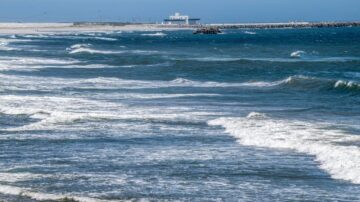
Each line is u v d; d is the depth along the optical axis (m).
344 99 59.22
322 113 49.34
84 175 30.48
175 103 57.50
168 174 30.56
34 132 42.03
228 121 44.00
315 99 59.88
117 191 27.73
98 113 49.44
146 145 37.53
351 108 52.41
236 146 36.66
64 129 43.03
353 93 63.06
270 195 26.92
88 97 62.38
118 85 75.50
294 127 40.81
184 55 140.88
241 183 28.83
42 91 67.44
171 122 45.50
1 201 26.31
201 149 36.06
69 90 69.00
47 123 45.12
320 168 30.83
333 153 32.28
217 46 194.12
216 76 88.31
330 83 68.06
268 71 93.81
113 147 37.00
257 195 26.98
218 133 40.97
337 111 50.53
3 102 56.41
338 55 138.25
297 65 101.50
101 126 44.06
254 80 80.94
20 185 28.75
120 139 39.44
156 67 103.19
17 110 50.72
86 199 26.36
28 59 123.56
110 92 67.38
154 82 80.38
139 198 26.70
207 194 27.23
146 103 57.44
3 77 82.12
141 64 110.94
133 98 61.66
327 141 35.56
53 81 78.81
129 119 46.81
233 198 26.62
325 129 39.91
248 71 93.94
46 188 28.25
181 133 41.22
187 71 95.62
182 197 26.84
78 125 44.50
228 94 65.38
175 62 109.06
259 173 30.45
